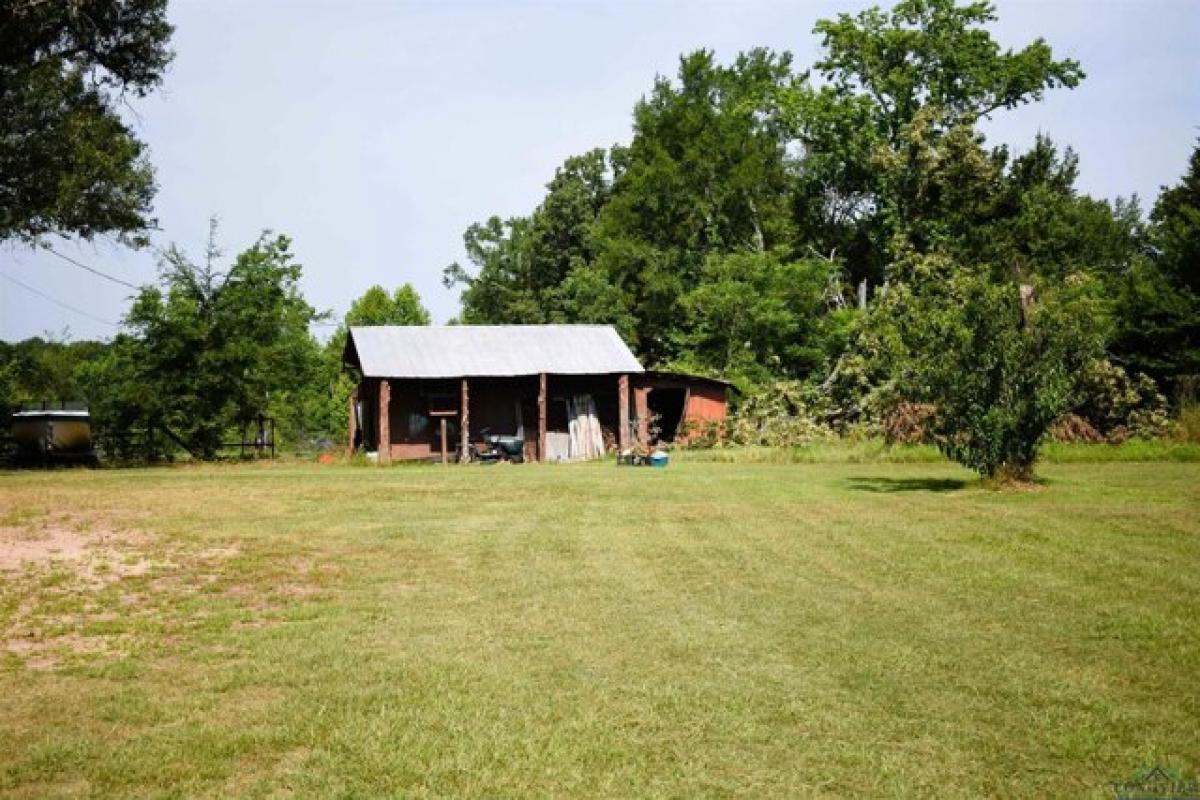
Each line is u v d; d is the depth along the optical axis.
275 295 41.09
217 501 17.81
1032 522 13.09
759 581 9.95
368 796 4.86
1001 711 5.97
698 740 5.59
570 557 11.54
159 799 4.85
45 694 6.53
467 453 34.38
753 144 57.19
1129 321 34.84
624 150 67.06
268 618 8.65
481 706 6.20
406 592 9.68
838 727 5.75
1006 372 16.73
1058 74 46.06
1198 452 23.64
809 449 29.44
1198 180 39.88
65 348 66.50
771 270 47.22
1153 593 8.95
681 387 37.72
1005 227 44.53
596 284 55.22
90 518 15.05
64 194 30.30
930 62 46.62
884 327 23.06
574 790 4.93
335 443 46.19
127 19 33.09
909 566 10.50
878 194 48.91
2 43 29.94
